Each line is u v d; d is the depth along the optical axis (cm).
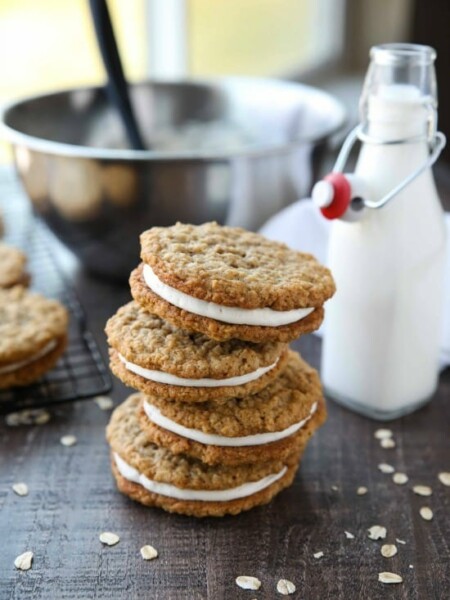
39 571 32
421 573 33
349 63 111
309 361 47
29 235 60
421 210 39
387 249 39
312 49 105
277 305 32
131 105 52
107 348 47
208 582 32
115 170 46
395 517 36
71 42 73
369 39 110
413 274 39
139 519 35
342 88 104
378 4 108
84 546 34
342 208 38
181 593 31
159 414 35
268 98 58
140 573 32
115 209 47
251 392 34
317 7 103
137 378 34
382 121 38
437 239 40
